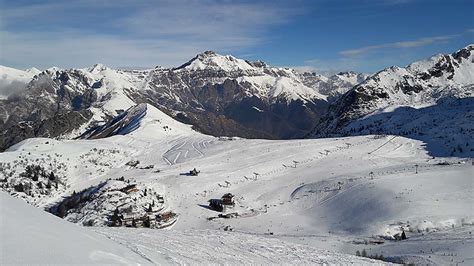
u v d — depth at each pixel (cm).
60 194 14175
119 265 1459
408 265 4988
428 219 8812
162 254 2273
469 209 9256
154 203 11456
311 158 15800
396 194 10381
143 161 17888
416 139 18112
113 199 11344
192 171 14425
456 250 6312
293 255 3200
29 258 1243
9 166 15438
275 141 19225
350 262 3238
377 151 16200
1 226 1370
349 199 10875
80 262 1345
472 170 11781
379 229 8638
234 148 18125
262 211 11338
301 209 11250
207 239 3428
